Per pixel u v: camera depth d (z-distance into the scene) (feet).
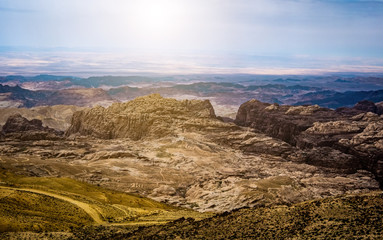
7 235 332.39
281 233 290.15
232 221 348.38
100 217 460.96
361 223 271.28
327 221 289.33
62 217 417.28
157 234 352.28
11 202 412.36
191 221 399.24
